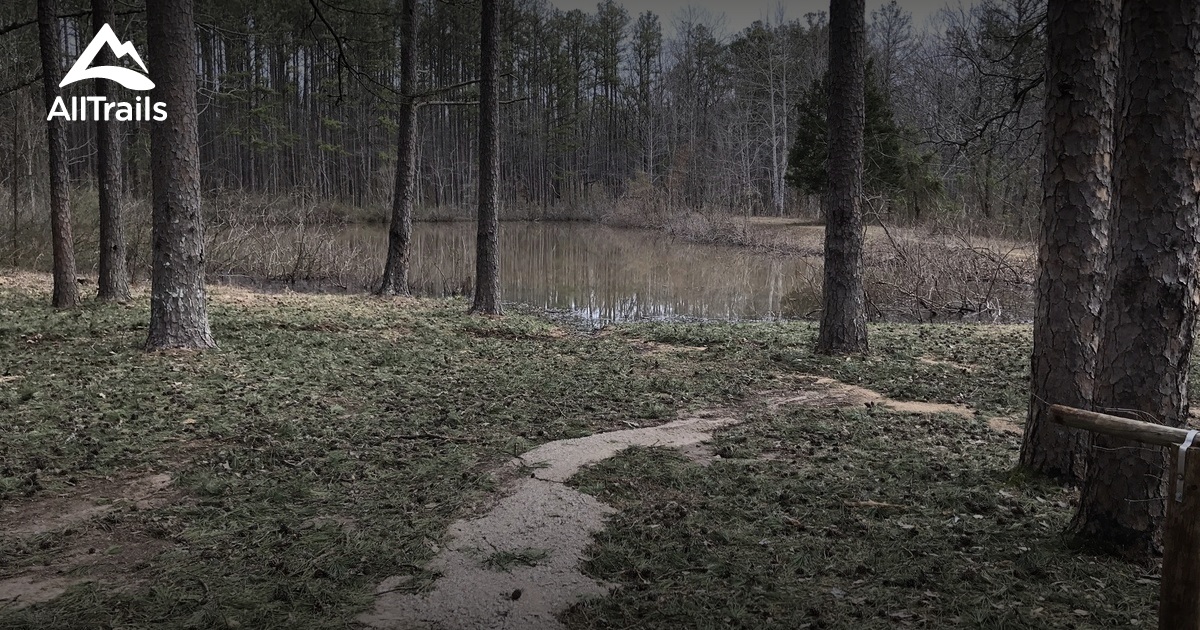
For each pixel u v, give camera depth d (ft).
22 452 19.31
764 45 183.01
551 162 223.51
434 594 12.70
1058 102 17.57
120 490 17.30
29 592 12.66
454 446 20.80
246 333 36.76
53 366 28.14
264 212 90.74
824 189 109.29
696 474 18.71
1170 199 13.06
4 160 71.26
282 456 19.61
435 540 14.78
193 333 32.24
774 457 20.51
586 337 42.24
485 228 49.16
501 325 44.80
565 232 153.69
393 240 58.80
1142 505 13.75
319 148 182.29
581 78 225.56
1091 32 17.11
